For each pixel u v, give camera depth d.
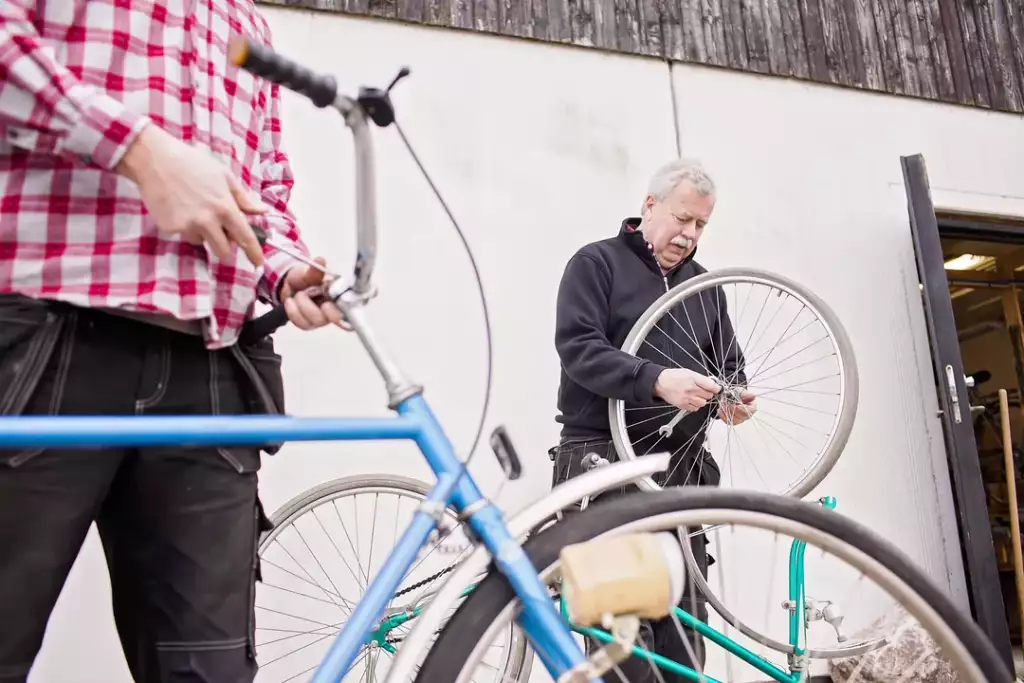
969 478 2.19
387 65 2.06
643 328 1.37
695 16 2.44
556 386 2.02
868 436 2.27
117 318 0.68
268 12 1.98
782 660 1.88
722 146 2.37
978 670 0.66
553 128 2.19
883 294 2.41
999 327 3.92
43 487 0.63
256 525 0.78
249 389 0.78
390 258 1.96
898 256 2.46
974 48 2.80
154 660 0.70
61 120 0.61
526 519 0.65
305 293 0.75
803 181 2.43
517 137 2.15
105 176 0.68
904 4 2.75
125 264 0.67
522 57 2.21
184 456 0.71
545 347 2.03
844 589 1.89
